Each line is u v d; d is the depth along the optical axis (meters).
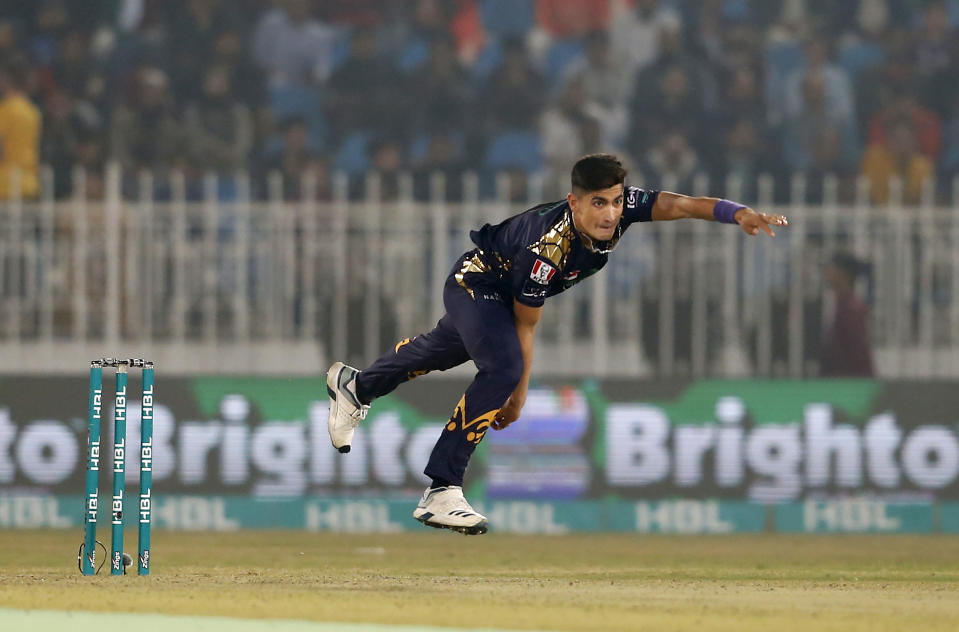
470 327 18.39
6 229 40.09
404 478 37.56
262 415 37.56
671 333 40.47
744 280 40.44
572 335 40.91
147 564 20.25
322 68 55.97
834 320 39.94
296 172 51.00
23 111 50.16
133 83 52.94
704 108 53.78
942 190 53.41
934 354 40.06
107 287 40.09
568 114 53.25
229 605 15.42
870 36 56.72
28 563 25.06
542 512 37.53
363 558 28.31
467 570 24.64
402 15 57.44
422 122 54.22
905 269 40.09
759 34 56.47
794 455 37.75
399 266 40.19
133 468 37.34
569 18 57.78
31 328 40.16
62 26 54.66
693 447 37.78
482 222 40.12
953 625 14.14
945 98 55.69
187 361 40.12
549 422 37.78
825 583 21.14
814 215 40.25
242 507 37.38
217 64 54.50
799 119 54.22
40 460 37.12
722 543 34.19
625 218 18.02
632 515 37.59
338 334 40.19
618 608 15.55
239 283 40.31
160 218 40.22
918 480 37.78
